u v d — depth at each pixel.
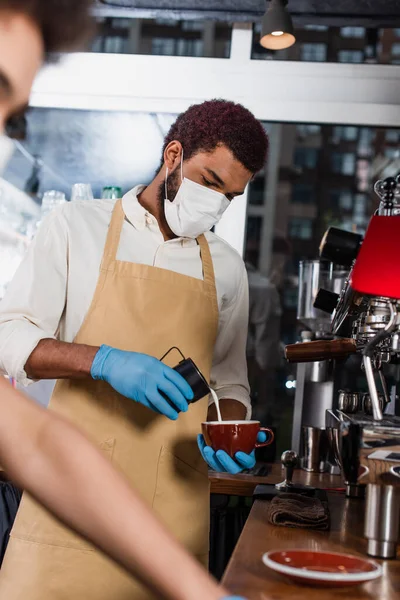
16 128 0.49
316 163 2.95
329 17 2.83
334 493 1.79
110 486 0.52
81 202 1.83
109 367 1.51
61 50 0.48
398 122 2.89
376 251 1.05
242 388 1.95
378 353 1.55
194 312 1.74
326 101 2.92
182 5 2.79
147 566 0.51
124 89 2.96
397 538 1.09
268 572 0.98
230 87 2.94
